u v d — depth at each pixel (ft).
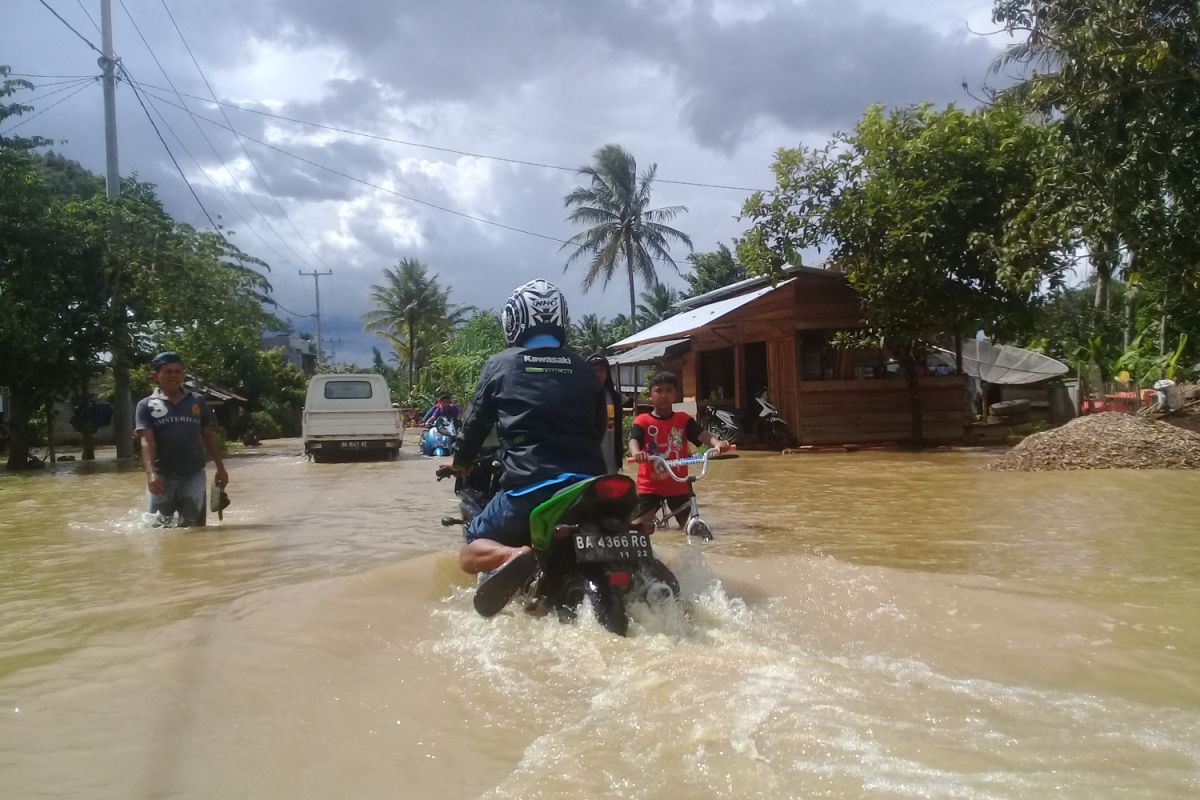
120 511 33.01
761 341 66.90
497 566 14.40
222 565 19.92
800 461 51.19
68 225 69.87
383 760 8.89
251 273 83.56
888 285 56.03
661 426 23.18
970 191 54.95
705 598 14.93
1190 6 38.34
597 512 13.93
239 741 9.38
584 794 7.93
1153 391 66.74
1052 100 43.29
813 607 14.47
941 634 12.89
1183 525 23.79
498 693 10.66
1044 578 16.87
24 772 8.69
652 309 158.30
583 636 12.78
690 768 8.32
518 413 14.98
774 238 60.39
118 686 11.10
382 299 196.44
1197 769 8.20
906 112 57.62
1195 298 45.16
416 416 141.69
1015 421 81.05
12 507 35.22
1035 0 42.19
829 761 8.36
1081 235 45.01
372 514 30.07
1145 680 10.83
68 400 83.76
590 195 137.39
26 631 13.92
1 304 64.95
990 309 56.03
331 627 13.64
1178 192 40.70
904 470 43.27
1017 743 8.77
